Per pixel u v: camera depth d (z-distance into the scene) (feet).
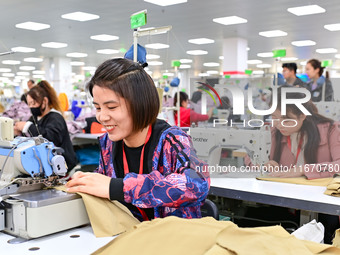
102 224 4.12
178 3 24.41
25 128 10.46
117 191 4.13
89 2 24.21
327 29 33.32
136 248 3.19
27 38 37.63
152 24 30.96
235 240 3.10
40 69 66.54
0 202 4.34
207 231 3.23
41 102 11.48
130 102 4.01
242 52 38.09
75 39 38.40
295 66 14.73
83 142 18.58
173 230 3.31
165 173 4.37
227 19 29.40
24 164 5.06
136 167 4.64
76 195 4.35
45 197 4.24
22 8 25.72
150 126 4.55
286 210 8.46
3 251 3.75
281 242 3.12
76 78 72.38
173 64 19.17
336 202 6.31
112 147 4.87
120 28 32.91
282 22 30.40
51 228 4.12
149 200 4.04
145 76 4.18
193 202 4.19
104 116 4.07
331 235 7.29
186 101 18.29
